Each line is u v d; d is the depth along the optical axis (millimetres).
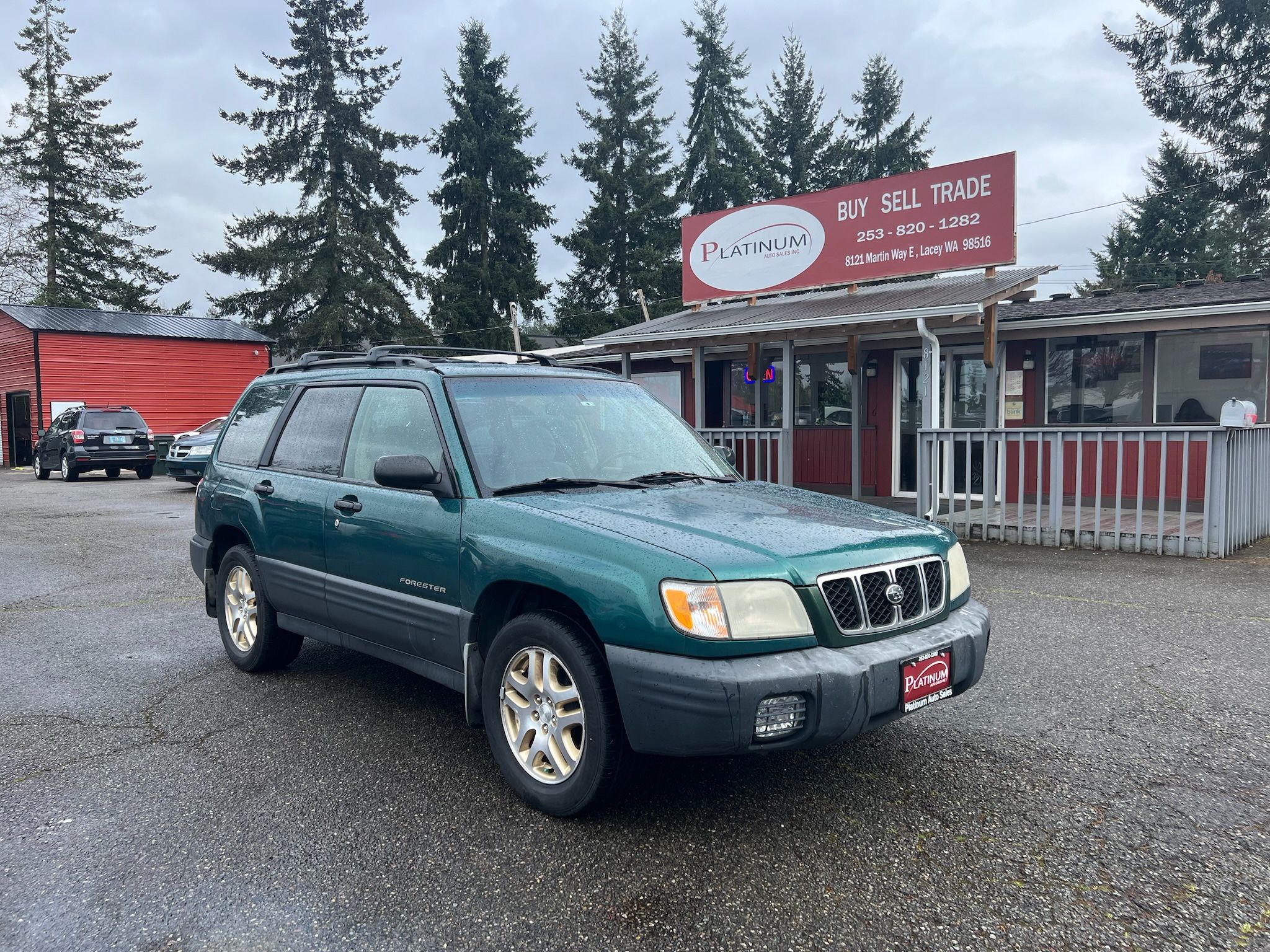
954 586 3586
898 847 3025
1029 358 12109
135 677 5168
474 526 3584
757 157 42938
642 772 3705
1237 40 31000
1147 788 3451
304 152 39031
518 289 41594
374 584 4113
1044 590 6977
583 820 3266
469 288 41562
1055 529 9008
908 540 3457
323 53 38594
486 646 3666
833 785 3525
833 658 2982
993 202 11141
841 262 12625
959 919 2604
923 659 3184
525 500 3598
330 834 3188
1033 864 2902
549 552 3271
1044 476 12148
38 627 6469
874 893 2746
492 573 3445
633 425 4504
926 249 11766
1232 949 2443
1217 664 5000
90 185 44875
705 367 15914
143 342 27359
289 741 4117
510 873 2898
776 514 3551
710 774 3676
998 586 7164
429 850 3053
